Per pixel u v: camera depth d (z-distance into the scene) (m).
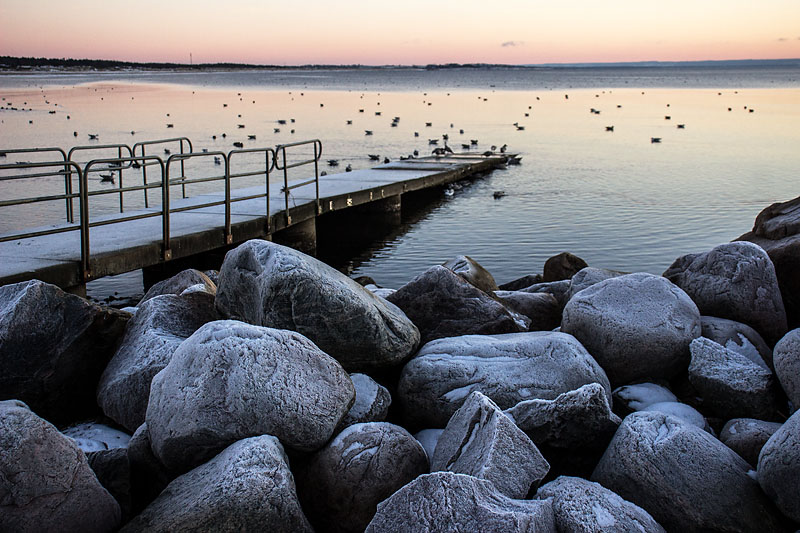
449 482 3.33
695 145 31.91
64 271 8.73
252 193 15.48
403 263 13.61
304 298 4.84
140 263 9.96
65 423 5.10
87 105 63.44
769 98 81.62
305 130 40.84
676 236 14.66
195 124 44.31
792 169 23.80
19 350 4.95
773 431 4.36
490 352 5.08
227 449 3.73
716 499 3.75
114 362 5.13
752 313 6.03
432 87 139.25
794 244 6.56
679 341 5.34
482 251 14.08
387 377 5.35
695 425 4.48
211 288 6.86
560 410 4.23
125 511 3.86
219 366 3.94
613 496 3.66
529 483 3.72
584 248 13.91
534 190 20.89
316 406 4.00
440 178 20.92
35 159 26.58
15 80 162.88
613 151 30.14
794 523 3.75
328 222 17.62
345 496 3.87
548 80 199.12
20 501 3.32
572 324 5.63
